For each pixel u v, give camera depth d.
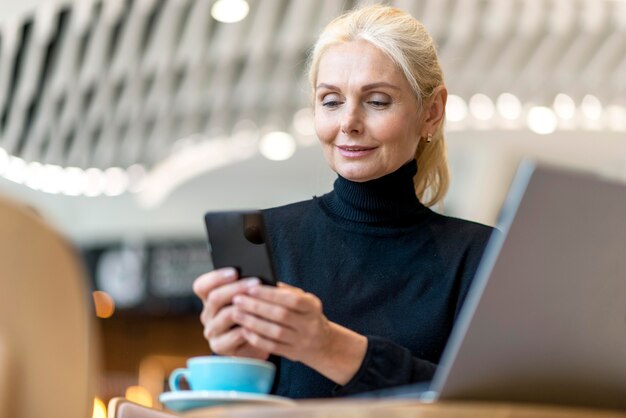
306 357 1.72
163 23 7.72
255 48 8.04
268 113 10.06
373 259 2.27
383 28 2.24
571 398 1.50
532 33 7.68
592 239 1.40
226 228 1.78
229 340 1.73
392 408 1.30
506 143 10.75
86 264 13.35
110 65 8.39
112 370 13.69
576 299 1.42
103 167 11.20
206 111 10.05
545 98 9.46
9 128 9.34
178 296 13.30
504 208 1.38
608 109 9.64
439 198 2.50
